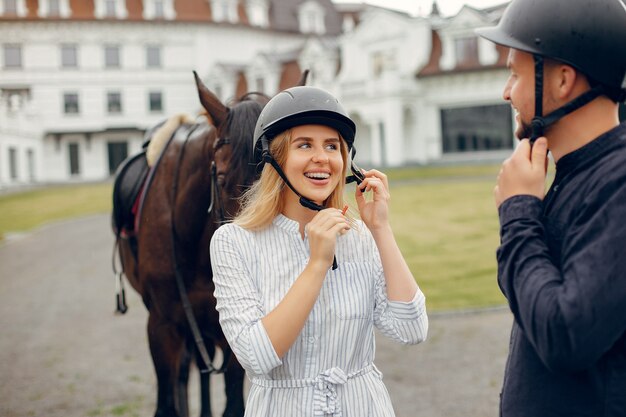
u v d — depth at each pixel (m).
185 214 3.41
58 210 24.53
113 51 47.28
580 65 1.53
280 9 52.06
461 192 21.06
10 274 12.36
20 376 6.06
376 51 38.78
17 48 46.31
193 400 5.26
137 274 4.11
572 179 1.56
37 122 44.69
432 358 6.01
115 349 6.96
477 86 35.44
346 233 2.05
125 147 48.44
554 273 1.45
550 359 1.43
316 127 1.94
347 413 1.90
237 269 1.94
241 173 2.88
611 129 1.57
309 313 1.83
